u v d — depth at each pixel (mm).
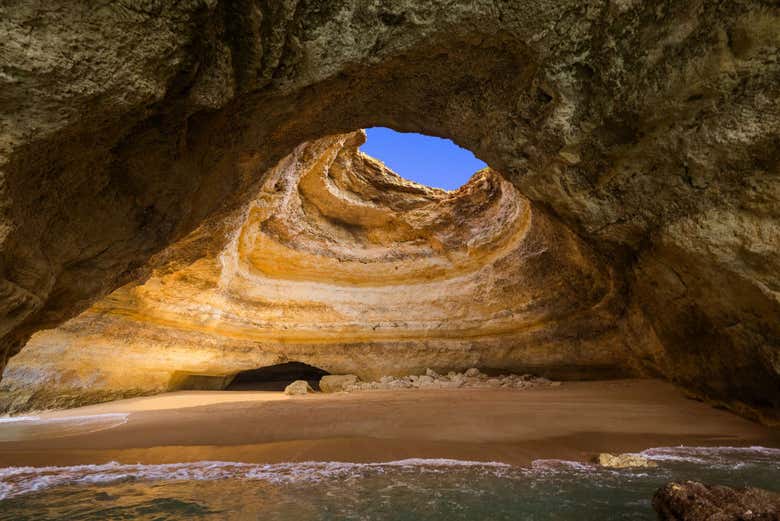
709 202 6020
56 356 11961
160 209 6676
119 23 4031
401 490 4734
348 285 18188
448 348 16953
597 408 9539
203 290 14539
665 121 5742
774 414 7246
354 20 5414
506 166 7711
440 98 7234
